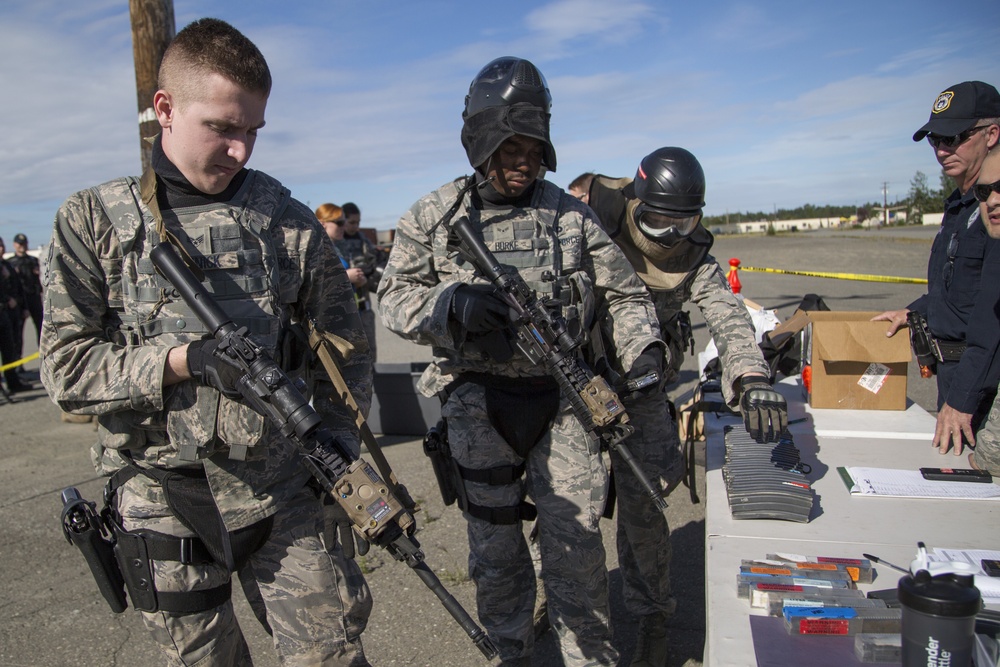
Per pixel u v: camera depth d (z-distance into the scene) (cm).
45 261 200
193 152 194
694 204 300
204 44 188
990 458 292
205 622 206
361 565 417
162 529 202
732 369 285
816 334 387
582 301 265
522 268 261
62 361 194
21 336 1068
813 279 1792
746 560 222
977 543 235
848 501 270
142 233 199
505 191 264
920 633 141
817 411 388
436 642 342
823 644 179
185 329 200
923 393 718
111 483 208
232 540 199
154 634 204
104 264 199
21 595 400
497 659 325
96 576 209
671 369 327
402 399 657
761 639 182
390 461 591
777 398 263
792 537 240
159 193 202
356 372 232
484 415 264
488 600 269
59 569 432
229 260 201
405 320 256
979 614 180
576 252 270
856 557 226
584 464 259
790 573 207
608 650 265
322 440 194
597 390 240
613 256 281
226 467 199
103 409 194
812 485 287
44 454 682
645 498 309
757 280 1803
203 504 200
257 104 195
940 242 359
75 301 197
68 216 196
